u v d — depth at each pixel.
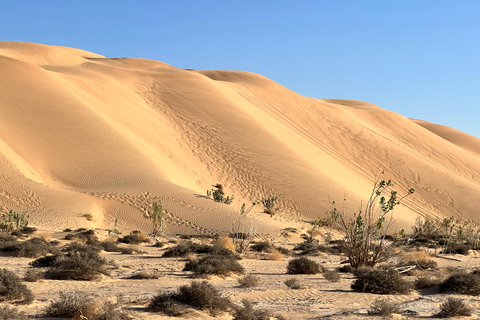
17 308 7.12
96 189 37.16
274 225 34.25
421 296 10.33
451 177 66.81
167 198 35.62
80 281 10.77
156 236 28.64
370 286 10.64
